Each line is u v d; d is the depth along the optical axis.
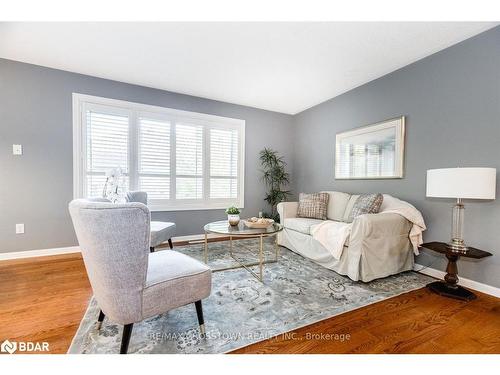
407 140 2.62
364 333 1.40
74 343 1.28
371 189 3.04
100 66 2.71
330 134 3.73
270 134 4.36
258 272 2.36
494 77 1.95
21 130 2.63
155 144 3.39
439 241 2.32
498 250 1.92
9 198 2.61
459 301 1.81
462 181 1.76
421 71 2.48
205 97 3.71
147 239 1.12
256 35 2.10
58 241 2.84
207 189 3.82
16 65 2.59
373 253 2.14
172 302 1.23
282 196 4.35
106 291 1.10
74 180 2.90
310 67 2.69
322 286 2.04
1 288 1.94
